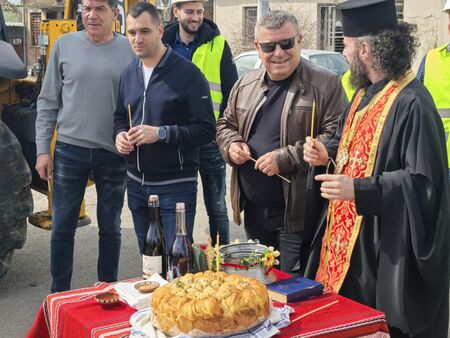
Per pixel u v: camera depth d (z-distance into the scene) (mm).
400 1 16078
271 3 17969
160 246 2756
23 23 28266
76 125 4094
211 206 4816
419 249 2590
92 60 4074
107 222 4254
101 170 4176
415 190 2592
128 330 2277
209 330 2115
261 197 3498
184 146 3705
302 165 3322
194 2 4711
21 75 4453
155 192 3791
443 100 4395
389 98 2730
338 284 2844
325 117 3373
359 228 2799
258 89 3516
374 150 2740
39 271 5141
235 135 3564
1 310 4434
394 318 2643
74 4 5480
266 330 2174
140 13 3648
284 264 3520
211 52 4750
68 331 2438
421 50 13961
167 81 3725
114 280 4328
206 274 2355
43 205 6992
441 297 2703
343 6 2809
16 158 4406
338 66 10508
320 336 2258
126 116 3895
